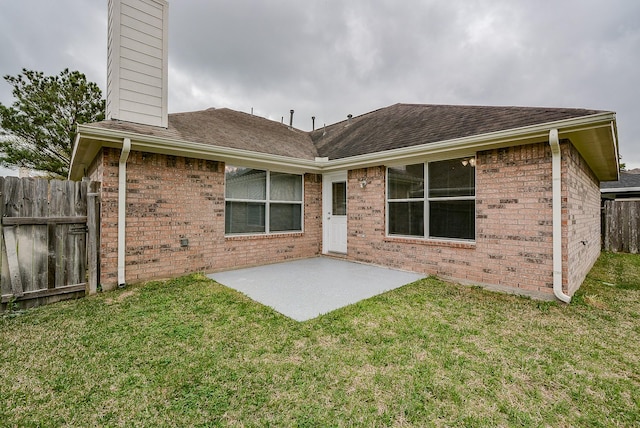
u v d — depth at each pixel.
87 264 4.87
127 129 5.43
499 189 5.14
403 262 6.61
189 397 2.23
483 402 2.23
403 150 5.98
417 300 4.54
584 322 3.74
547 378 2.54
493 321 3.75
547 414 2.11
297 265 7.26
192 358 2.79
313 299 4.59
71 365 2.66
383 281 5.70
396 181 6.90
